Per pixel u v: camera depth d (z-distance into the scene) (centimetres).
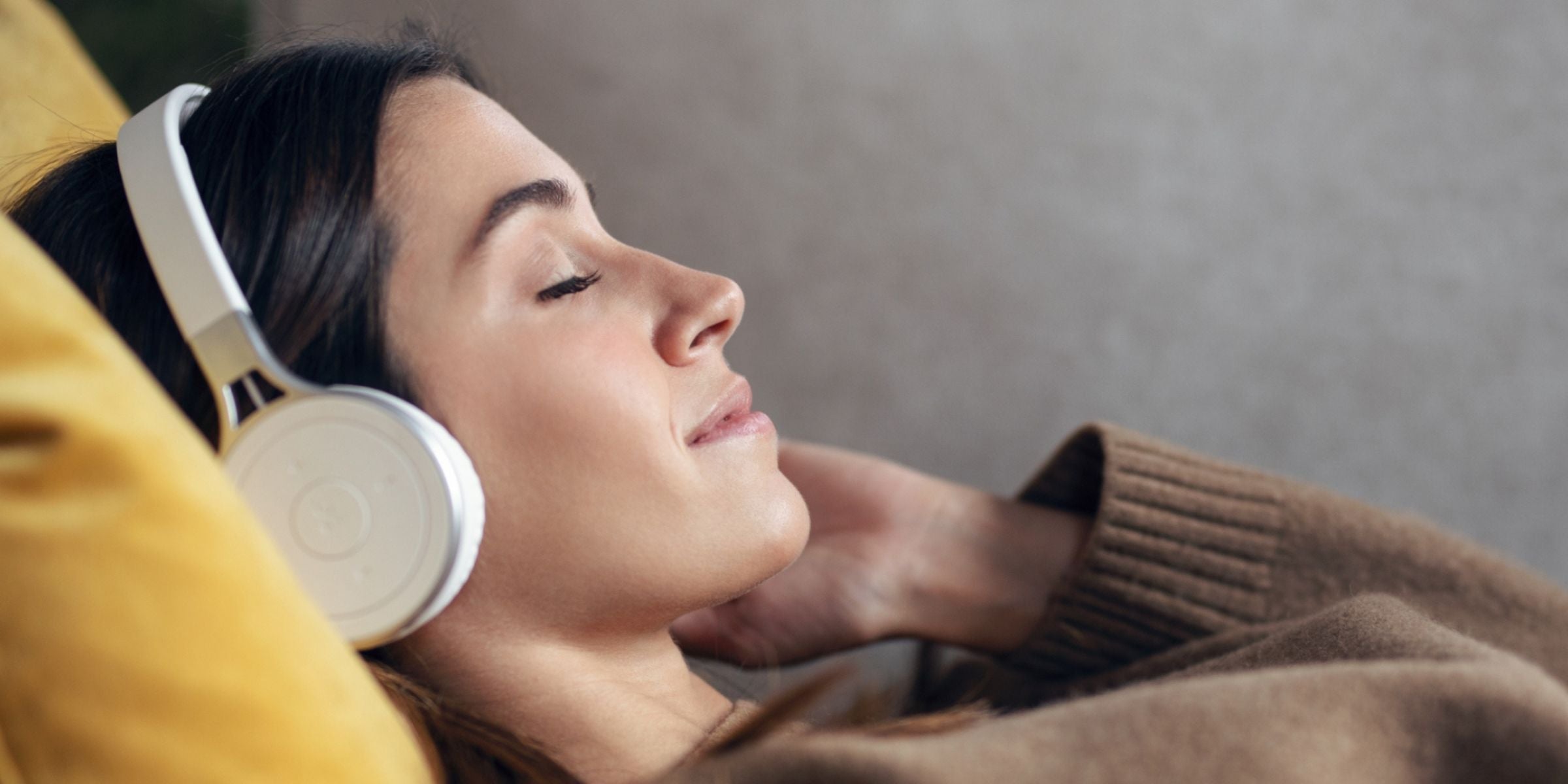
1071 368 163
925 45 170
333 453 52
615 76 177
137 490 41
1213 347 161
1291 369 159
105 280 59
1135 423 161
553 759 60
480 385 59
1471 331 156
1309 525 84
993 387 164
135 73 132
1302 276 160
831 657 106
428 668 61
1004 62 168
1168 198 163
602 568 60
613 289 64
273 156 60
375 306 59
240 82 64
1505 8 156
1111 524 85
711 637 95
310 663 43
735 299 66
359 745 44
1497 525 154
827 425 165
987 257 167
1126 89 165
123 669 39
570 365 60
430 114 63
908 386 165
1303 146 161
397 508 52
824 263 169
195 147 61
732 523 62
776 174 172
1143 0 164
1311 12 160
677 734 64
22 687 39
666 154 175
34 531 40
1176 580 83
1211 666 68
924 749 46
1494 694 48
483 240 61
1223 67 163
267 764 41
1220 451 159
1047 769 45
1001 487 162
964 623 93
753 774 46
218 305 54
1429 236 157
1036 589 92
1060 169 166
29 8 91
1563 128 155
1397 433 156
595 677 63
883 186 170
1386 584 81
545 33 179
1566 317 154
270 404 54
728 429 66
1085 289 164
